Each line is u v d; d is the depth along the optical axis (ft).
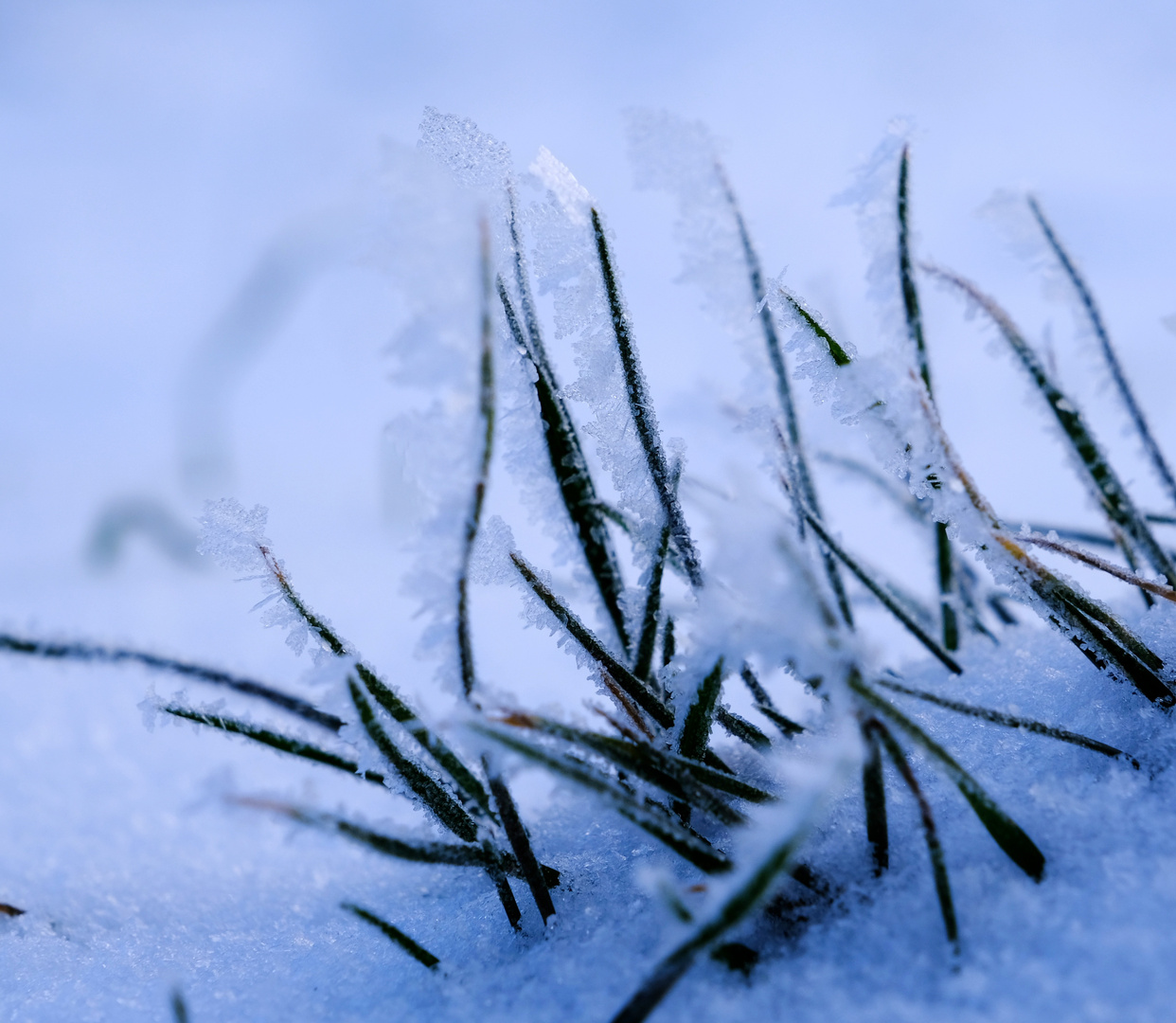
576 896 1.18
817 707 1.28
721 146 1.27
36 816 1.35
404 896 1.23
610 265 1.20
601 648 1.19
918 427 1.19
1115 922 1.11
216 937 1.22
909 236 1.25
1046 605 1.19
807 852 1.16
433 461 1.13
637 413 1.20
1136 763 1.16
